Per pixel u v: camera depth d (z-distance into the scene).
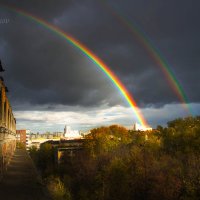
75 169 54.50
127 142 68.81
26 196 29.11
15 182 37.34
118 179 39.56
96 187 42.41
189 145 46.41
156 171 37.38
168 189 31.98
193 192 29.36
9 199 27.62
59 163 63.94
